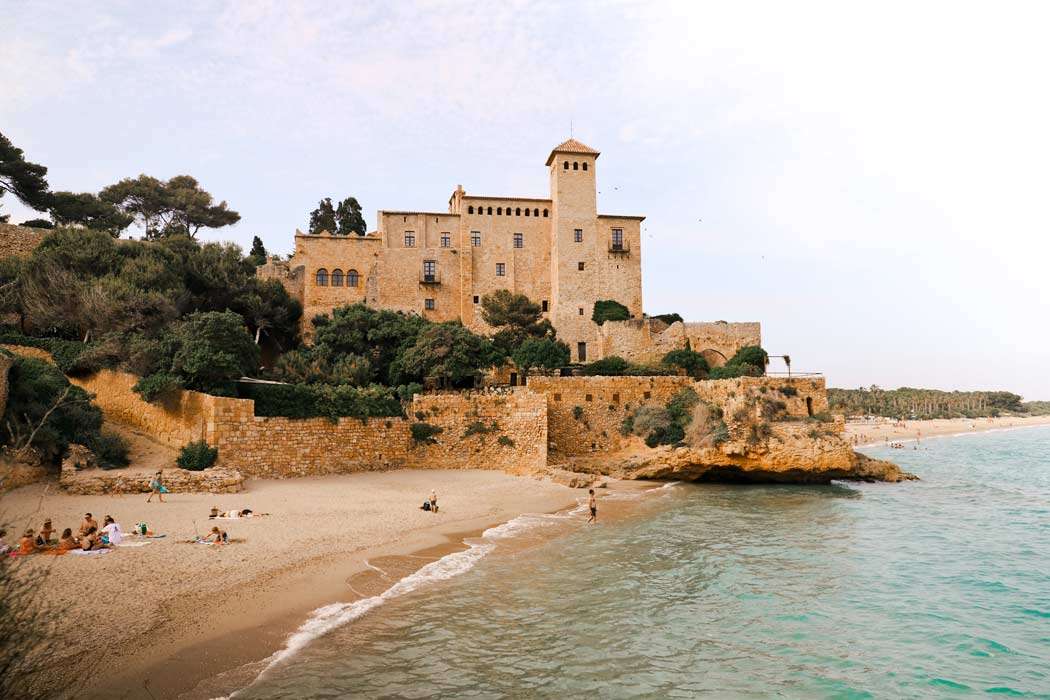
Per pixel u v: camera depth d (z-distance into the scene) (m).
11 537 25.12
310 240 76.88
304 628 18.83
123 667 15.57
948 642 20.17
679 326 75.88
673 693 16.23
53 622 17.22
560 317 79.38
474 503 40.22
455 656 17.64
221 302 64.12
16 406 34.09
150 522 28.86
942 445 122.44
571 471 53.03
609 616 21.28
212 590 20.98
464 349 57.50
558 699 15.55
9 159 66.31
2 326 45.41
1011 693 16.91
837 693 16.72
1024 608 23.28
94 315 45.25
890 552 30.92
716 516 38.62
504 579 24.77
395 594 22.38
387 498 39.56
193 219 93.31
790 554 30.08
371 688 15.56
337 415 46.44
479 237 81.50
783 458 51.12
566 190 81.94
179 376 40.19
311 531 29.88
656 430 56.34
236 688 15.12
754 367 64.88
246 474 40.34
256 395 42.75
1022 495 51.66
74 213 73.88
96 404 39.78
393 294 77.44
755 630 20.72
